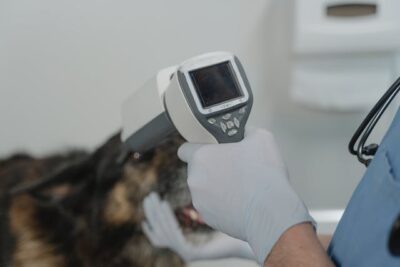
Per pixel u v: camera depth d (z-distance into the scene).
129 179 0.82
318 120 0.84
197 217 0.84
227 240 0.87
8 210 0.87
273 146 0.58
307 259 0.45
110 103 0.86
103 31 0.81
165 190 0.81
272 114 0.84
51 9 0.80
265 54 0.80
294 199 0.52
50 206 0.87
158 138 0.59
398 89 0.57
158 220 0.83
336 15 0.72
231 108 0.52
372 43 0.73
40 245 0.87
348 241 0.48
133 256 0.87
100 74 0.84
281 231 0.49
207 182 0.55
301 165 0.88
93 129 0.88
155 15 0.80
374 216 0.44
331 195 0.90
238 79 0.52
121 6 0.80
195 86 0.51
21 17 0.81
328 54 0.75
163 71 0.58
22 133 0.89
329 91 0.77
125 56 0.83
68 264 0.87
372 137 0.81
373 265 0.43
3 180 0.89
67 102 0.87
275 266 0.47
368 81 0.76
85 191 0.86
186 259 0.88
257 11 0.78
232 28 0.80
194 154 0.56
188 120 0.51
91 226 0.86
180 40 0.81
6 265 0.86
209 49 0.81
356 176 0.88
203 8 0.79
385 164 0.46
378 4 0.71
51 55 0.83
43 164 0.89
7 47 0.82
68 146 0.89
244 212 0.53
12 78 0.85
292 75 0.78
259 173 0.54
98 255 0.86
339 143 0.85
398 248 0.40
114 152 0.83
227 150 0.55
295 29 0.74
